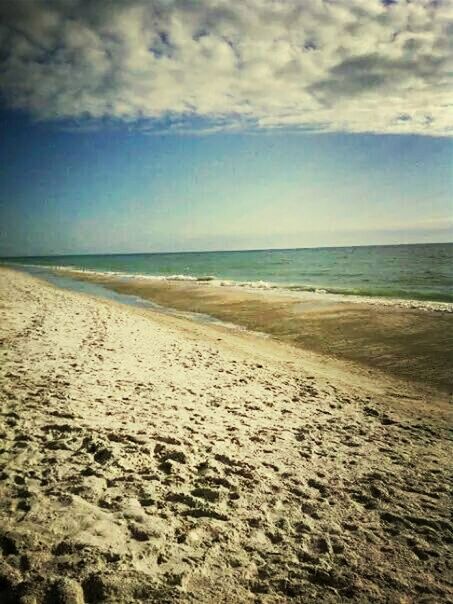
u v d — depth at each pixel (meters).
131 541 2.62
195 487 3.45
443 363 8.84
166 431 4.56
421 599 2.44
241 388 6.82
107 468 3.54
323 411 6.06
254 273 42.66
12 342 8.34
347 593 2.44
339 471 4.10
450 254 69.81
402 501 3.60
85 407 5.02
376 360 9.38
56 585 2.16
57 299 17.94
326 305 16.56
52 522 2.70
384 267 43.47
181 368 7.70
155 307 18.55
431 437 5.33
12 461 3.55
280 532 2.98
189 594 2.25
